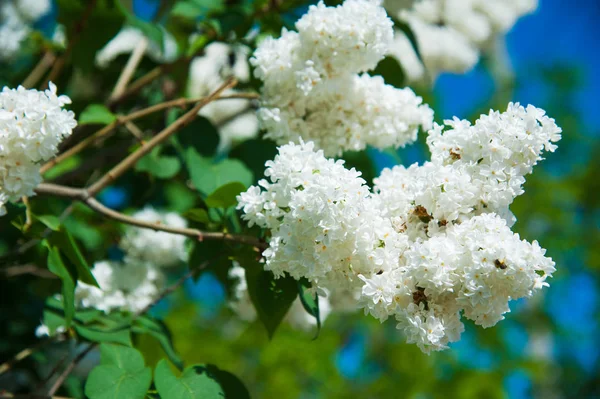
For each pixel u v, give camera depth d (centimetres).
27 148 106
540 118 108
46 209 134
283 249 107
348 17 116
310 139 119
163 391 110
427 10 151
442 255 104
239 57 139
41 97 107
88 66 137
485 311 105
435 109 159
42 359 132
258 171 123
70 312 114
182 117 120
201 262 120
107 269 131
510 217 108
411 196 109
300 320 140
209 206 116
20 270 130
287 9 133
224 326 243
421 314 106
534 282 104
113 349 114
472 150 108
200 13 134
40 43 144
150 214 138
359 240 106
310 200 105
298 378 226
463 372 204
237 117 150
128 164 118
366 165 131
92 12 134
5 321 134
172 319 228
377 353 238
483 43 158
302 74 116
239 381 112
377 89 118
